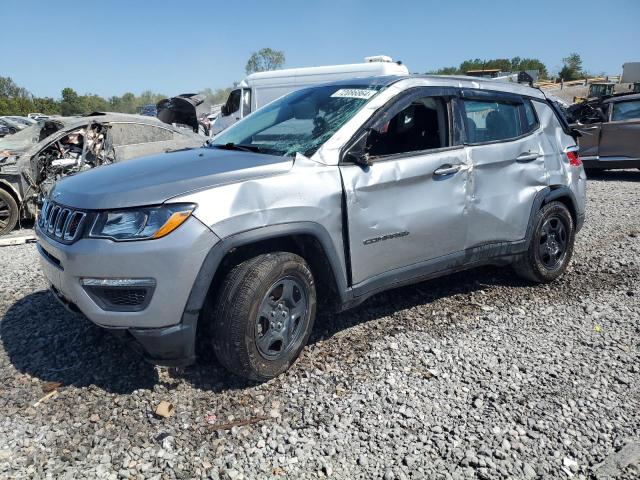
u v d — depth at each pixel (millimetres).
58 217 3109
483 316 4203
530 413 2959
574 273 5258
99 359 3436
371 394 3102
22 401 2994
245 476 2453
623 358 3568
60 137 8008
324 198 3225
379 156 3572
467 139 4047
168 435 2707
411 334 3863
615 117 11172
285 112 4102
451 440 2723
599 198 9273
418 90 3859
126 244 2768
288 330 3229
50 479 2404
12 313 4172
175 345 2879
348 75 13492
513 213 4332
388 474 2477
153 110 32625
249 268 3000
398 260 3678
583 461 2594
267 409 2949
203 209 2828
